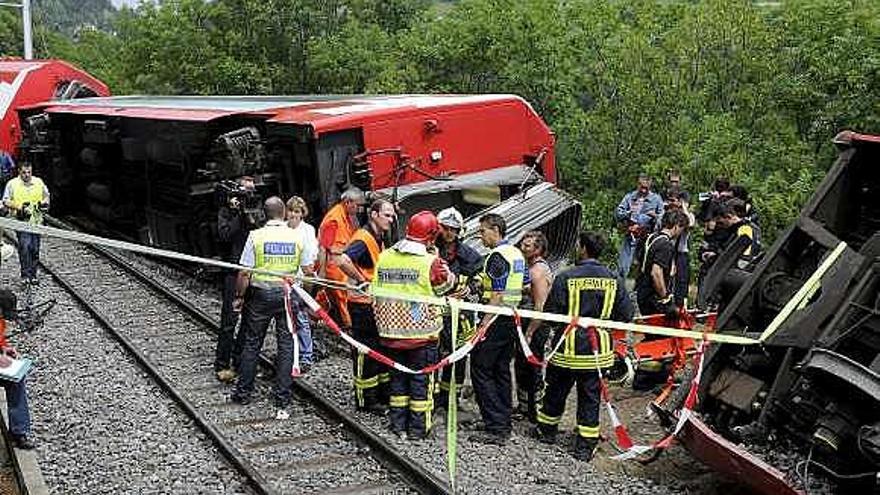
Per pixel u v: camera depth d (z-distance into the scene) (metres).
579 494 9.71
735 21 24.30
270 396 12.97
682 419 9.06
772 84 23.86
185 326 16.81
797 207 21.05
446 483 9.77
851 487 8.36
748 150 23.12
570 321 10.34
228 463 10.54
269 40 39.66
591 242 10.72
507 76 29.70
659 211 17.17
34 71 32.44
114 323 16.92
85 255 24.03
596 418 10.72
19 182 19.02
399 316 11.05
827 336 8.71
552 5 30.02
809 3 23.58
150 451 10.88
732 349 9.95
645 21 26.23
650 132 24.95
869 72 21.77
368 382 12.10
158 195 21.84
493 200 16.97
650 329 9.80
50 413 12.16
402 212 15.64
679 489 9.87
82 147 27.05
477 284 12.07
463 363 12.91
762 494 9.56
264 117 17.11
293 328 12.12
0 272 21.34
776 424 9.07
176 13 41.88
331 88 38.62
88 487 9.90
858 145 10.16
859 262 9.08
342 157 15.47
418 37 33.22
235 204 14.71
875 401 7.89
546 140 17.80
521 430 11.80
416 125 16.00
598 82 26.19
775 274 10.14
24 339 15.80
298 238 12.38
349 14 40.56
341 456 10.73
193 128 18.44
